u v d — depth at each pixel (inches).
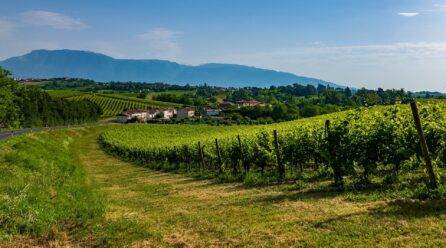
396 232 406.6
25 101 5137.8
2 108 3878.0
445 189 514.0
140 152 2277.3
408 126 649.0
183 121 6884.8
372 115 733.3
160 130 5032.0
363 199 562.9
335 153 709.9
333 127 729.0
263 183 880.3
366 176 702.5
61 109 6254.9
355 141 687.1
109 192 1027.9
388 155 670.5
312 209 545.6
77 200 750.5
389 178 658.2
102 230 538.3
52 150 1795.0
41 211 590.9
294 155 961.5
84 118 7130.9
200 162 1491.1
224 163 1278.3
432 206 473.1
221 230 494.3
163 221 580.1
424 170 654.5
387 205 506.9
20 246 482.3
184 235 492.7
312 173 883.4
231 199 722.8
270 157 1007.0
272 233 455.2
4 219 534.6
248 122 6279.5
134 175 1517.0
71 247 482.3
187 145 1604.3
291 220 500.1
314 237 423.2
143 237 497.4
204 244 449.1
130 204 789.9
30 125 5226.4
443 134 622.8
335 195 624.1
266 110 7057.1
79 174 1312.7
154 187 1069.1
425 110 658.8
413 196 528.4
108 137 3900.1
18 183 725.3
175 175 1376.7
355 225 442.6
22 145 1417.3
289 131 1114.7
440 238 377.7
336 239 410.3
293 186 751.1
